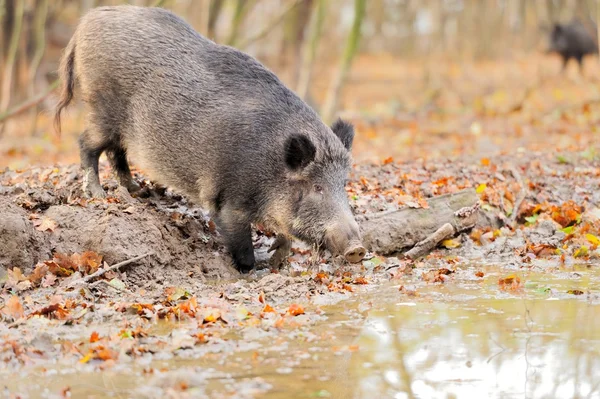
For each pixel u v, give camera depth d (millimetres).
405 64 65000
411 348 7949
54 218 10711
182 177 11320
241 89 11016
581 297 9664
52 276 9992
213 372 7289
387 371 7344
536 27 63812
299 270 11086
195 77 11180
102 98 11836
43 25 27641
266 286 10125
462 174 15445
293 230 10672
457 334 8344
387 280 10695
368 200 12938
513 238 12516
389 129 28438
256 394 6762
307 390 6875
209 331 8445
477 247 12289
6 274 9914
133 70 11453
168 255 10844
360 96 40938
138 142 11680
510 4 66250
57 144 25484
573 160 16984
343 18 82938
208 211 11680
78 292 9477
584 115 26344
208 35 27391
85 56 11883
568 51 43250
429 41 56781
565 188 14625
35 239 10336
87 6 50219
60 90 12734
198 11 49469
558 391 6914
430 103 34812
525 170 15820
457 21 66438
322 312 9125
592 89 34500
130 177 12641
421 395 6836
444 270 10930
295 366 7449
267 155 10609
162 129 11266
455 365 7500
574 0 57531
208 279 10852
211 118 10875
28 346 7867
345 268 11148
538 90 37031
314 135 10641
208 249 11383
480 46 63344
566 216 13039
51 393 6836
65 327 8586
